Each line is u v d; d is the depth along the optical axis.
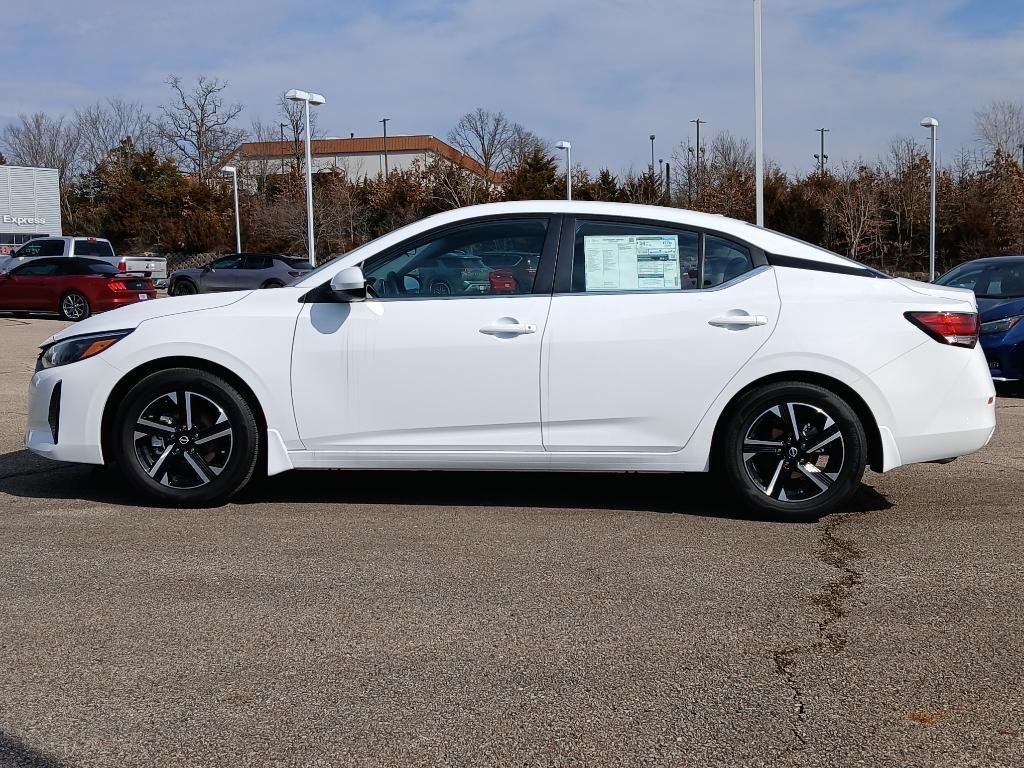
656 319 4.94
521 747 2.71
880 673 3.19
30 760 2.63
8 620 3.60
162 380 5.08
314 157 77.69
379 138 82.88
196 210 52.19
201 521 4.94
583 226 5.11
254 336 5.06
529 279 5.06
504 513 5.17
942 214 40.19
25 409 8.66
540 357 4.95
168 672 3.17
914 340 4.92
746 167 50.31
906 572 4.21
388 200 48.25
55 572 4.13
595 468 5.05
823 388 4.93
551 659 3.29
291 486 5.75
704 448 4.98
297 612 3.70
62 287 20.28
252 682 3.10
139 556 4.36
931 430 4.97
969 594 3.94
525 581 4.07
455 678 3.14
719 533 4.81
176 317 5.14
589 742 2.73
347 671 3.18
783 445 4.97
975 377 5.02
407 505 5.32
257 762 2.62
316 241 46.50
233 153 60.12
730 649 3.38
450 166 48.41
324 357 5.04
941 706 2.96
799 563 4.34
